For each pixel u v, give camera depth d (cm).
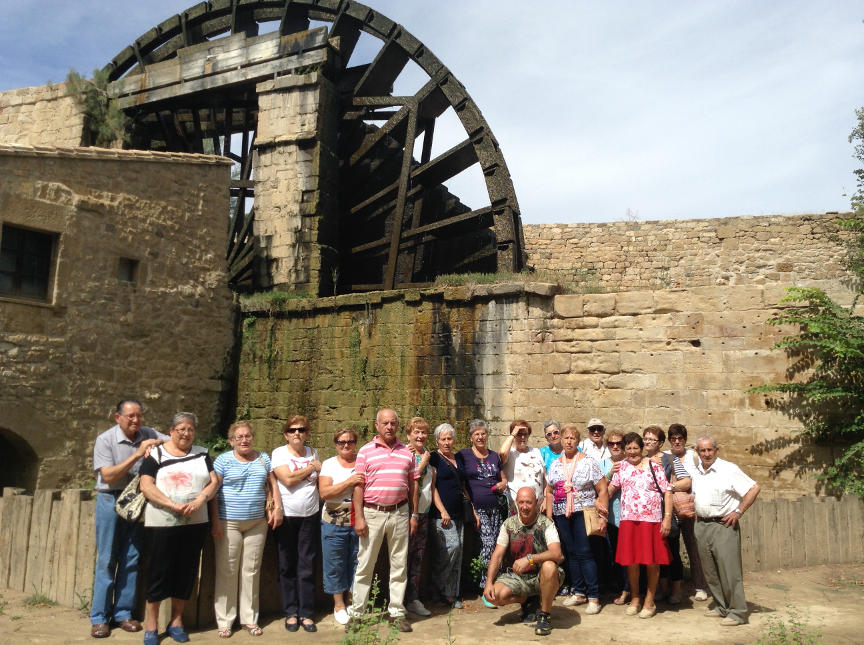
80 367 1298
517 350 1336
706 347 1184
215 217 1594
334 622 655
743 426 1143
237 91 2089
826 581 817
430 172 2009
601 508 721
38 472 1223
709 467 679
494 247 1944
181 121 2327
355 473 650
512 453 768
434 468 729
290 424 671
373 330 1509
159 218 1469
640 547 682
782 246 1869
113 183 1385
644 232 1984
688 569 873
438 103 2016
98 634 602
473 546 784
